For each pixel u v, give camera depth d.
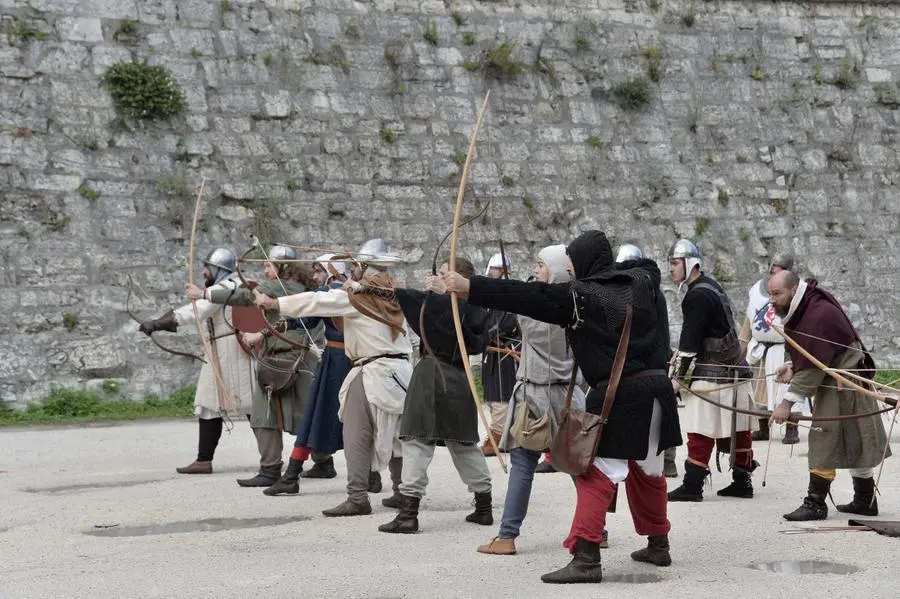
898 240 21.61
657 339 6.43
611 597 5.82
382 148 18.81
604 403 6.21
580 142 20.12
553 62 20.23
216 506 8.88
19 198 16.67
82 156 17.08
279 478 9.91
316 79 18.66
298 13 18.78
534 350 7.05
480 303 6.18
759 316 13.09
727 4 21.50
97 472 10.96
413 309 7.79
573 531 6.31
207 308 10.16
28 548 7.25
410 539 7.52
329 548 7.21
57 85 17.14
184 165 17.66
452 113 19.41
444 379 7.77
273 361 9.89
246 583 6.19
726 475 10.80
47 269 16.61
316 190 18.33
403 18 19.44
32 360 16.31
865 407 8.14
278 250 9.90
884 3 22.14
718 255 20.53
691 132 20.84
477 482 8.03
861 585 6.09
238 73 18.20
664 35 21.02
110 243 17.00
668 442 6.45
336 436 9.38
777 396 12.89
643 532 6.67
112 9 17.62
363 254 8.75
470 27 19.83
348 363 9.40
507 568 6.59
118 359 16.75
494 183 19.41
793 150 21.33
